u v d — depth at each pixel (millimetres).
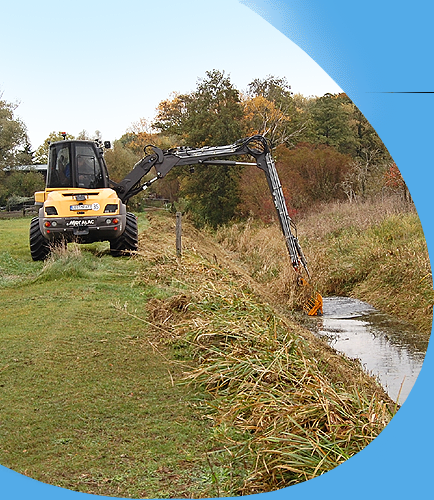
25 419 3969
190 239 13078
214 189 21016
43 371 4844
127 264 9992
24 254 11992
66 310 6836
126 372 4848
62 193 10188
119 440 3713
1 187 36344
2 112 37531
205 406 4207
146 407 4191
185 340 5461
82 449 3592
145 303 7164
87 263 9484
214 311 6172
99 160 10883
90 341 5629
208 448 3621
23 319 6484
